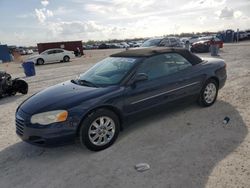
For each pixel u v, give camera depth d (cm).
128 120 453
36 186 333
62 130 386
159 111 497
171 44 1667
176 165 354
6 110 714
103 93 418
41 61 2467
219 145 402
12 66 2505
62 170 367
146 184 318
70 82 506
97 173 351
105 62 534
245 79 858
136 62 471
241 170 332
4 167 388
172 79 500
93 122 406
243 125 472
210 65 577
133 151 405
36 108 401
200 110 566
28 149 443
